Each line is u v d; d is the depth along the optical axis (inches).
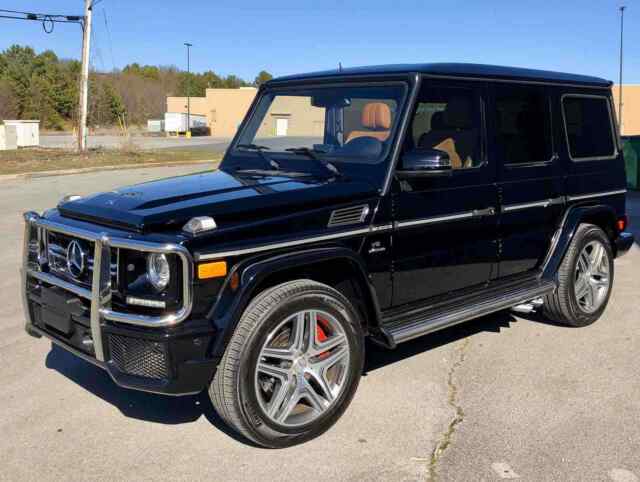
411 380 180.7
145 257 133.1
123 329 133.1
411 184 166.4
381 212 160.1
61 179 775.7
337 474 134.6
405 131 164.6
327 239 149.7
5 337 216.4
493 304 185.0
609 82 236.4
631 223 439.2
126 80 3831.2
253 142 196.2
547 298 218.5
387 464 138.3
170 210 138.9
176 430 154.1
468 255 184.1
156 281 131.8
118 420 159.2
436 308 178.9
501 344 209.0
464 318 176.1
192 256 130.6
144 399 170.9
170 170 934.4
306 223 147.7
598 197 226.7
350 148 172.9
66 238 151.0
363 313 163.0
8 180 768.3
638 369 187.9
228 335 133.6
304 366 146.1
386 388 175.5
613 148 236.4
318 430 149.1
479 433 151.0
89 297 139.7
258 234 140.3
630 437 148.6
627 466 136.6
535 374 184.9
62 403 168.2
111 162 1023.6
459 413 161.0
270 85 201.0
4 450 145.1
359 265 154.2
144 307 133.1
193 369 131.5
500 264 195.5
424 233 170.9
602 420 157.0
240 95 2805.1
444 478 132.9
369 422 156.6
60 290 151.9
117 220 140.2
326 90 183.5
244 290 135.2
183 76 4928.6
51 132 3004.4
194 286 131.4
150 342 130.6
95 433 152.7
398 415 160.1
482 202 184.1
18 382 181.2
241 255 137.3
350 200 155.6
